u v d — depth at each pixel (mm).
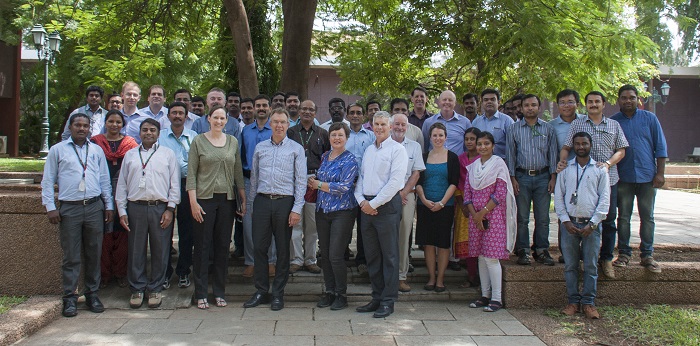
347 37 13156
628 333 4676
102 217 5301
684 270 5531
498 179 5438
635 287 5531
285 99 6668
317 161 5984
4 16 20469
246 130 6246
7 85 23094
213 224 5375
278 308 5352
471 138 5750
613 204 5441
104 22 10008
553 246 6469
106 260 5809
